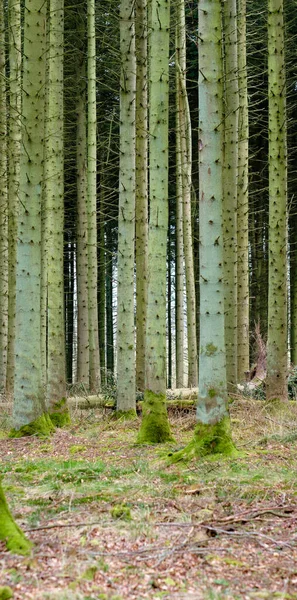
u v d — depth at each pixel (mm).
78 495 5500
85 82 19469
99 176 25281
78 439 9109
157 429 8312
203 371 6973
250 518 4633
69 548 4000
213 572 3672
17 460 7547
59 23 11156
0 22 15094
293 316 23531
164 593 3348
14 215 14531
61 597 3201
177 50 16391
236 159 11453
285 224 10008
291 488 5516
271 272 10016
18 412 9500
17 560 3742
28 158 9484
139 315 13508
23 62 9523
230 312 11344
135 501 5242
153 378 8406
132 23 10102
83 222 19203
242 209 13609
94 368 16188
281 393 9906
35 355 9578
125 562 3809
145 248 13523
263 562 3846
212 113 6930
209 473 6113
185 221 16797
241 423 9492
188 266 16797
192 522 4570
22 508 5125
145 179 13516
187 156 16938
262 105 23578
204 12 6980
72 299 28266
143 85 13039
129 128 10234
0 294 15531
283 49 10062
